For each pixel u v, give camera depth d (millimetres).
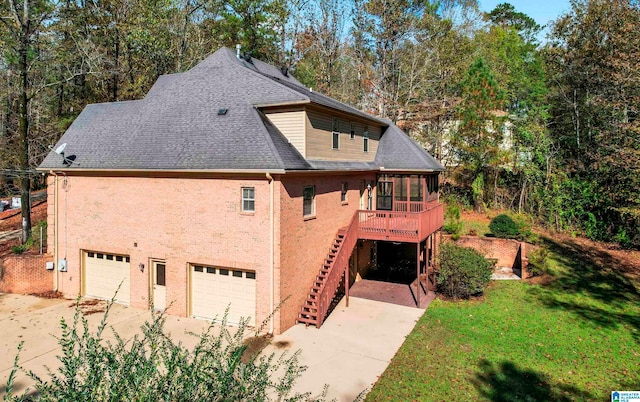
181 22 30625
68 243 17250
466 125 29250
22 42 19609
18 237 22516
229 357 5562
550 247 23484
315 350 12320
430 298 17453
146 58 30016
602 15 27500
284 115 15445
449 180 34812
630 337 13227
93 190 16531
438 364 11453
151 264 15531
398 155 21719
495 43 40656
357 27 36250
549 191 28266
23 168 20516
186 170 14039
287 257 13727
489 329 13977
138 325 14008
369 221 17594
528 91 34656
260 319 13609
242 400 5070
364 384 10367
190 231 14648
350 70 39656
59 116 29031
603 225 25016
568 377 10812
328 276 14953
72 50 26609
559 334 13547
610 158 22719
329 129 17125
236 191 13781
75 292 17125
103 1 27406
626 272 19891
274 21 37812
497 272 21438
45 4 20875
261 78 16391
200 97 16938
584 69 29328
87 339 5195
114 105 18906
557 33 31328
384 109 34812
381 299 17422
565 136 31406
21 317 14758
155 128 16453
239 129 14742
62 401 4398
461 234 24656
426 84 35344
